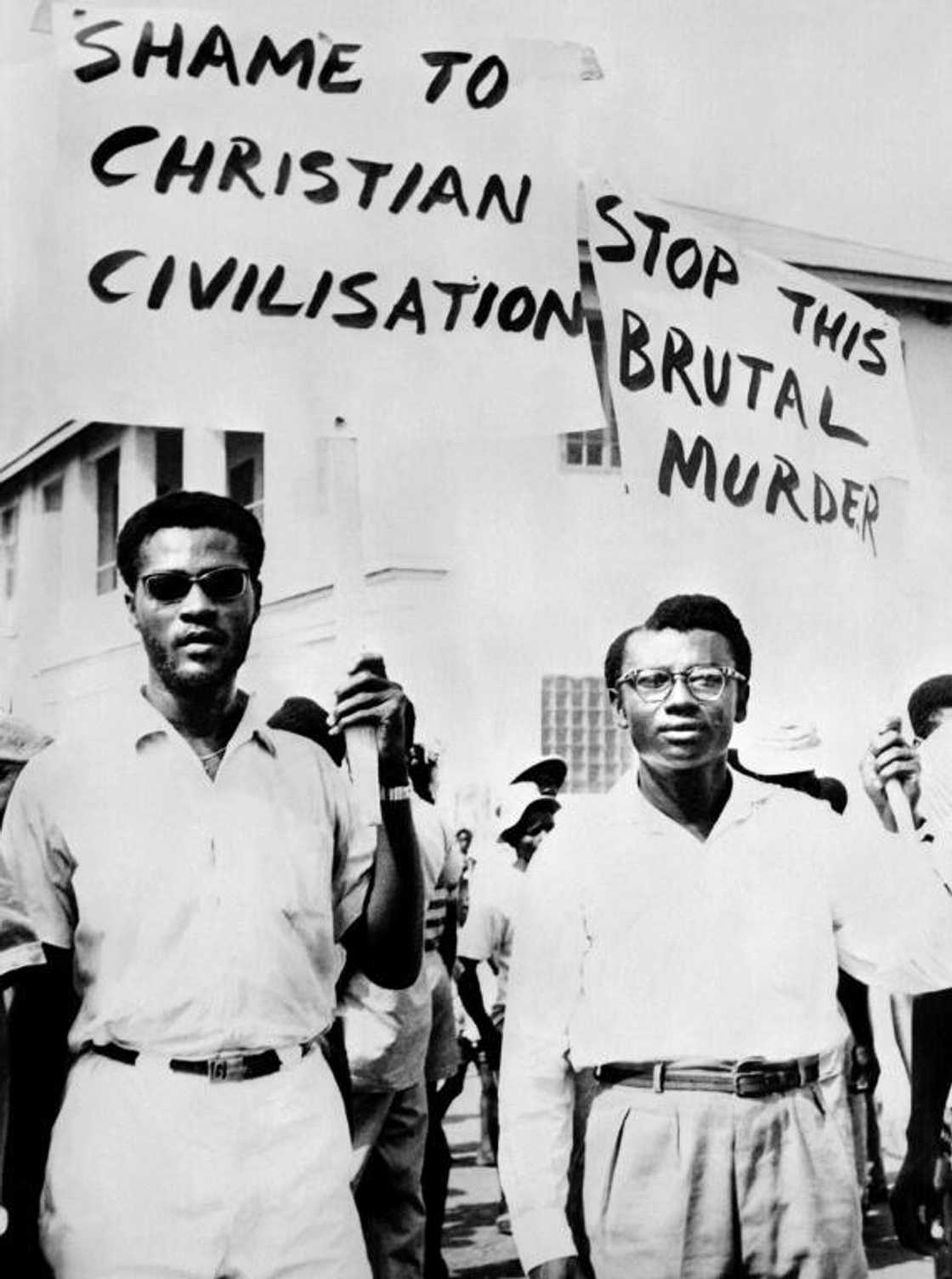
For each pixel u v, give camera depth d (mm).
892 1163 3879
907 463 3482
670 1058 2734
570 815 2883
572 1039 2758
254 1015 2676
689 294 3340
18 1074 2686
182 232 3068
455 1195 3551
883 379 3467
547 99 3215
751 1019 2789
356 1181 3047
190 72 3092
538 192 3201
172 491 3723
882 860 2980
